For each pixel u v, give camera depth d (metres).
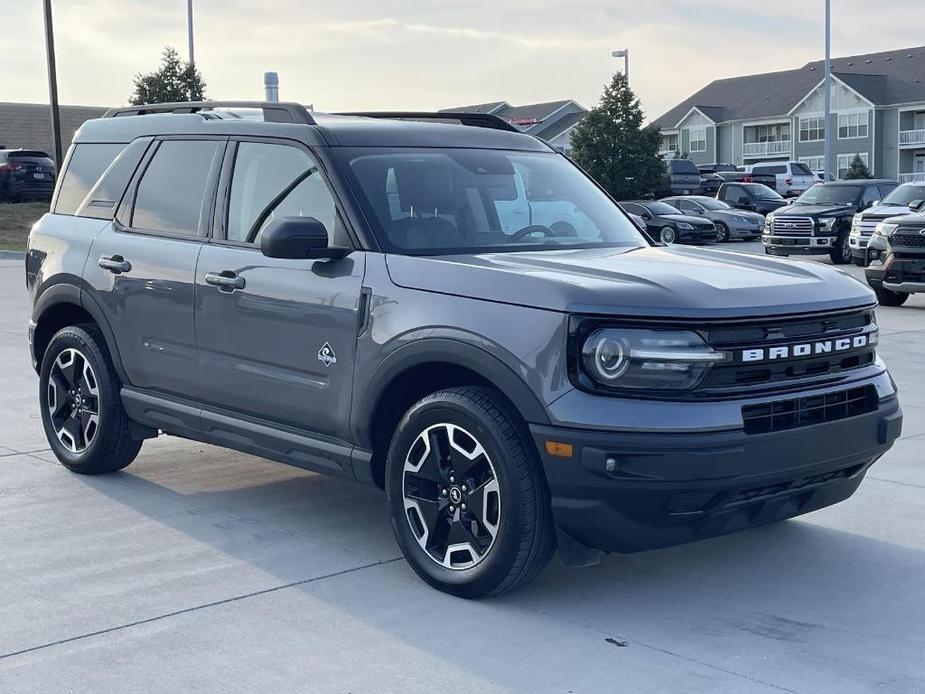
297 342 5.16
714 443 4.17
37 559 5.14
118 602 4.62
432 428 4.68
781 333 4.45
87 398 6.46
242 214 5.60
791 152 80.19
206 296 5.57
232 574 4.96
